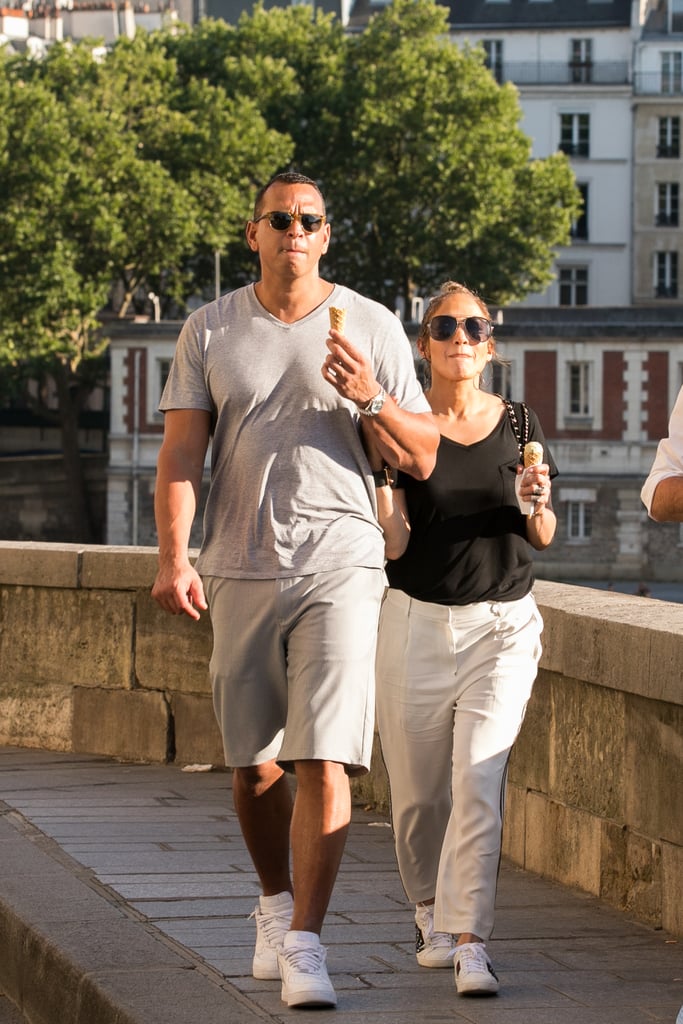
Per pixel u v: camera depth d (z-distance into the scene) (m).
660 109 89.75
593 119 90.31
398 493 5.45
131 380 74.81
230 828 7.83
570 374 74.12
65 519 78.81
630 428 73.88
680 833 6.10
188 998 4.90
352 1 100.94
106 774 9.49
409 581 5.49
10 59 71.44
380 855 7.49
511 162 71.50
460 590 5.45
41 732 10.43
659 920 6.23
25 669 10.49
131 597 10.06
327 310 5.13
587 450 74.12
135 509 75.25
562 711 7.04
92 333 74.62
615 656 6.51
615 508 74.25
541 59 91.06
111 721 10.13
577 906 6.60
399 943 5.80
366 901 6.47
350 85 73.12
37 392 82.31
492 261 71.75
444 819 5.57
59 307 66.31
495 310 73.56
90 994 5.07
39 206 66.12
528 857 7.33
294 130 73.81
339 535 5.02
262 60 73.81
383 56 74.06
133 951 5.43
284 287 5.09
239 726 5.15
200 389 5.19
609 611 6.82
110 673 10.15
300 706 4.96
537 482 5.35
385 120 70.81
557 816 7.07
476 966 5.08
